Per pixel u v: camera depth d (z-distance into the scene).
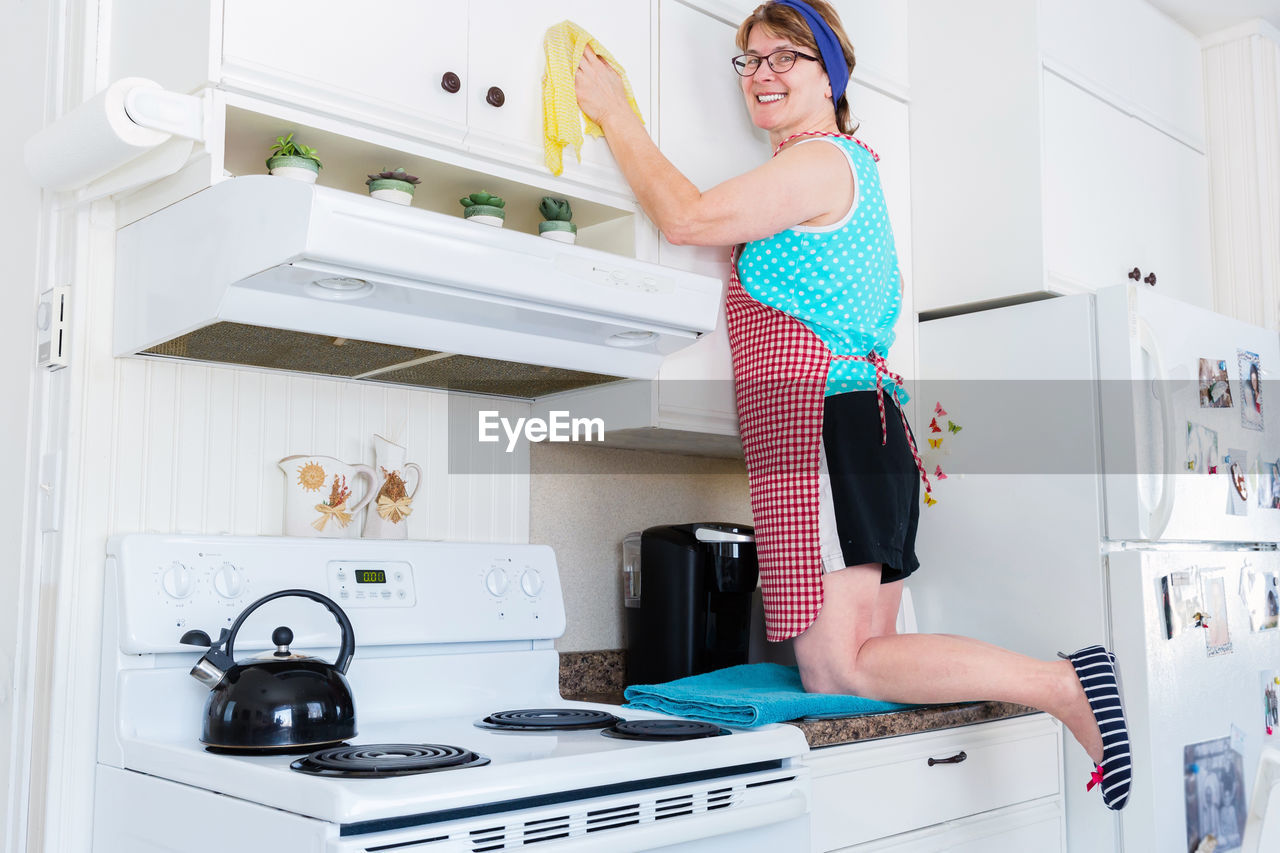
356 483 1.61
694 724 1.37
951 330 2.23
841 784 1.50
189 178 1.29
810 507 1.65
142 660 1.33
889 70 2.27
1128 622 1.92
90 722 1.34
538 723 1.37
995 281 2.16
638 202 1.68
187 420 1.49
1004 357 2.14
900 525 1.67
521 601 1.67
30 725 1.36
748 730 1.37
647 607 1.91
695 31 1.82
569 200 1.64
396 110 1.38
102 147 1.25
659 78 1.74
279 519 1.57
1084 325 2.03
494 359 1.48
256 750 1.15
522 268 1.33
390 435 1.71
